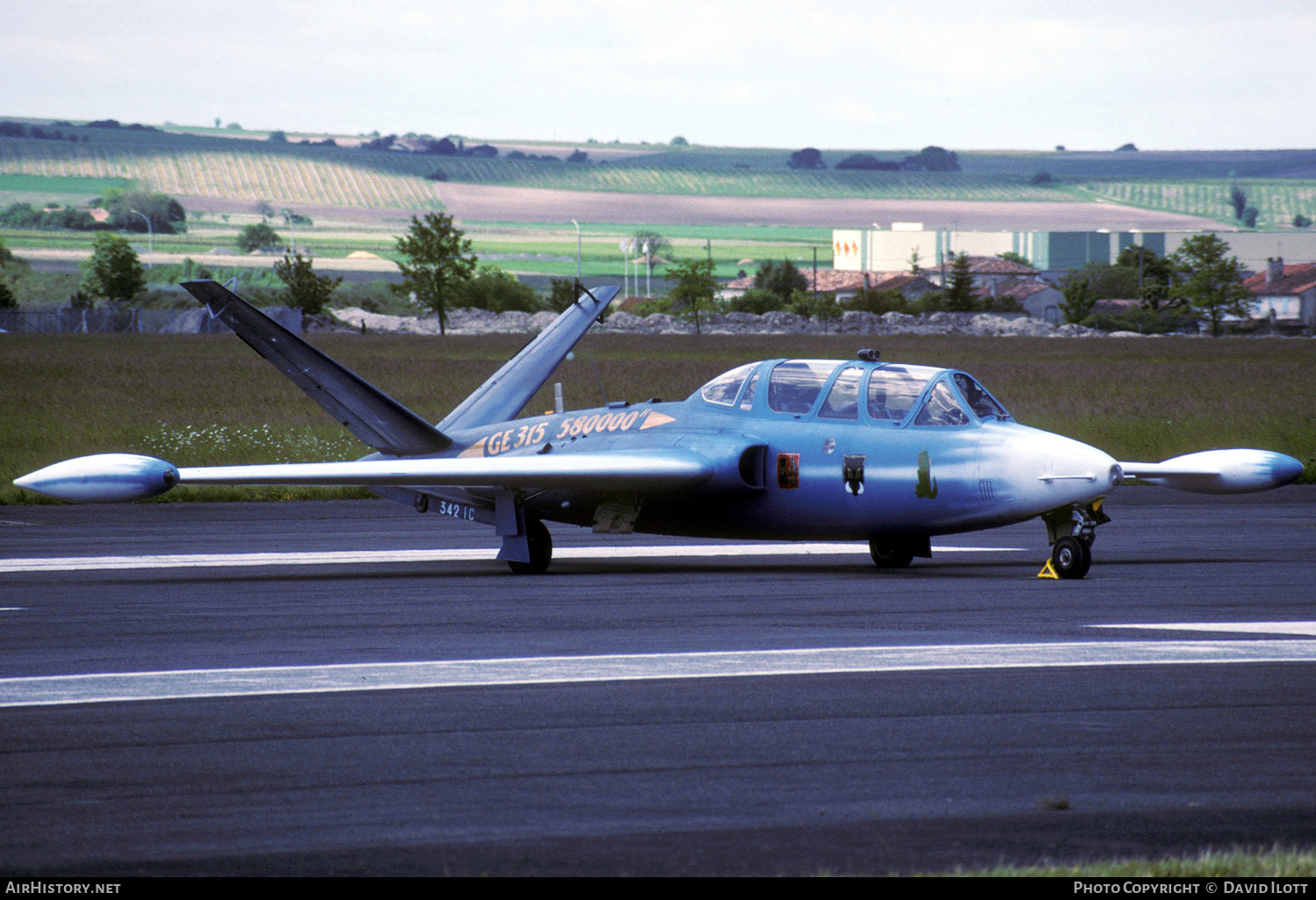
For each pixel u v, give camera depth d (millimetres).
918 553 53531
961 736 25594
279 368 55688
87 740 25375
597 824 20578
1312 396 154000
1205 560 54562
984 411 50438
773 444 52656
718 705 28062
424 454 62312
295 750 24672
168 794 22094
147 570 54094
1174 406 139000
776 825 20484
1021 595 44281
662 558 58562
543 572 53500
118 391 158750
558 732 25953
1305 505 80750
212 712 27625
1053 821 20688
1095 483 45406
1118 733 25750
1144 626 37656
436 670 31781
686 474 51594
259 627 38719
